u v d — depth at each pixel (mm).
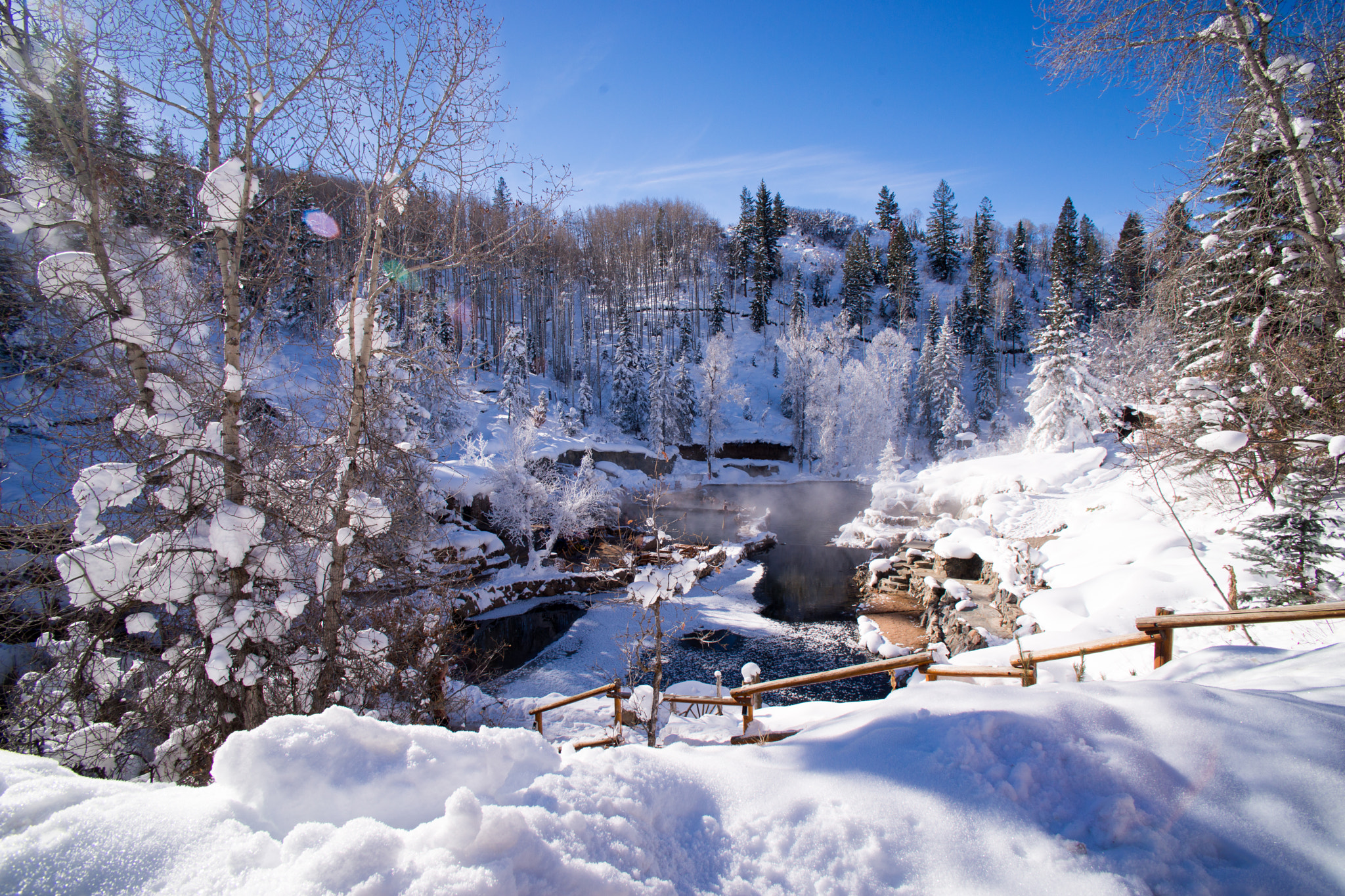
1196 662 4801
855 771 2852
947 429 51375
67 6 5992
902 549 25609
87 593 5785
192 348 7156
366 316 7332
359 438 7695
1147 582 10273
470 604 20078
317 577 7398
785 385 62031
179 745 6535
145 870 1907
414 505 8492
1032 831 2354
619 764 2848
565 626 20062
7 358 6324
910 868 2279
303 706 7160
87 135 6184
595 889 2012
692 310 81562
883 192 113938
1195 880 2086
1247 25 7828
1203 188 8500
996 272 93438
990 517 21797
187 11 6137
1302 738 2707
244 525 6383
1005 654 9008
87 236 6457
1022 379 71000
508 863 1959
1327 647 4418
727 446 57219
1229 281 8828
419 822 2328
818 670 17062
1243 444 8000
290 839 1994
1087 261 65812
